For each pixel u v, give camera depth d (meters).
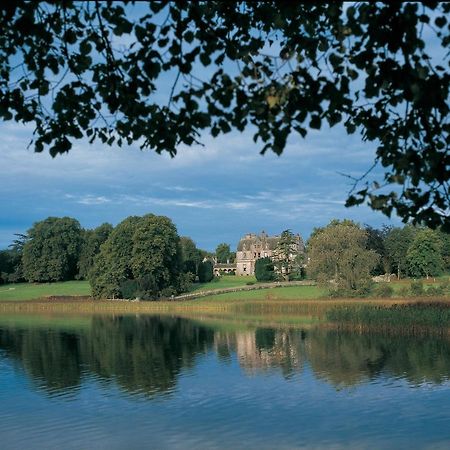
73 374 34.94
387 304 64.31
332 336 50.84
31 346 48.50
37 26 7.74
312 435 21.95
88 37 8.63
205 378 33.12
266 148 6.98
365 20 6.80
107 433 22.47
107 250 109.38
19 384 31.92
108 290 106.94
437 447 20.25
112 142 9.00
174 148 8.38
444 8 7.21
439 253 114.88
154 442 21.28
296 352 42.22
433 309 52.97
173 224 110.62
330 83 6.93
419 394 28.11
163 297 104.81
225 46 8.36
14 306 97.00
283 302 76.88
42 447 20.80
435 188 7.53
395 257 122.31
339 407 25.95
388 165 7.93
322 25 8.54
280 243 132.12
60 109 8.62
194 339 51.97
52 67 8.57
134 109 8.36
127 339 53.06
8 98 8.63
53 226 134.62
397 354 39.94
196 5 7.66
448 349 41.53
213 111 7.39
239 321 69.00
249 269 183.88
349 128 8.45
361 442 20.95
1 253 138.00
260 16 8.98
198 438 21.75
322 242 80.06
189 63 7.60
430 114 7.16
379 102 8.12
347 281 78.94
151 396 28.61
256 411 25.47
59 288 125.50
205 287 121.56
